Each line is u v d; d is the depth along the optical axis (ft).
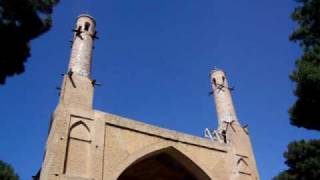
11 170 44.52
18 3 41.52
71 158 51.29
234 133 72.49
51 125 57.52
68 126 54.24
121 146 57.26
